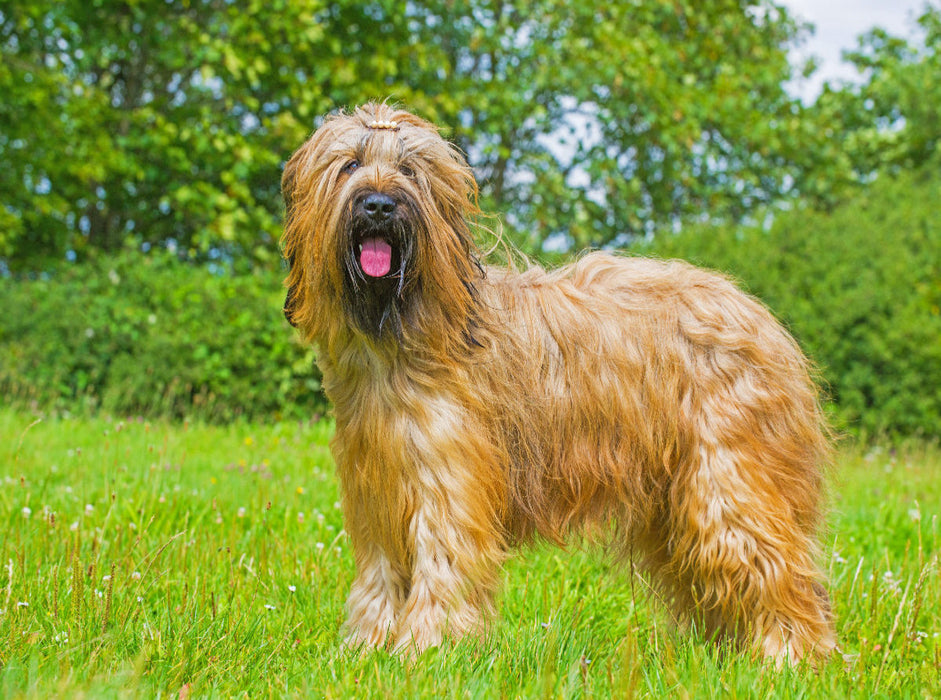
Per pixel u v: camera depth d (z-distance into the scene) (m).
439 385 3.16
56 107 11.66
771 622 3.35
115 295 10.20
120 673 2.63
